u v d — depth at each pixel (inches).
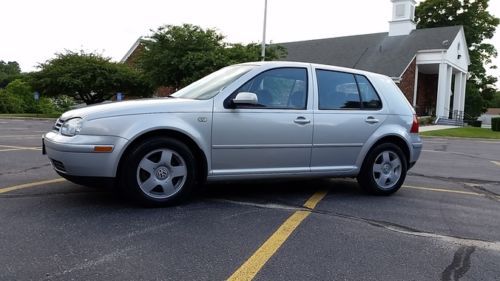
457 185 299.6
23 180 251.8
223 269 137.9
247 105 211.9
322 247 161.3
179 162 201.9
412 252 160.6
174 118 197.5
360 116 241.8
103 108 192.7
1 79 3208.7
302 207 216.4
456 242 173.9
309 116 225.9
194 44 1085.1
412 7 1467.8
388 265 147.4
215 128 204.8
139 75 1443.2
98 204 203.2
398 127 254.4
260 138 214.1
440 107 1363.2
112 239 159.2
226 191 241.9
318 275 136.8
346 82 244.2
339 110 236.5
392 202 237.3
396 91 265.0
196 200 219.5
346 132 236.5
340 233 178.4
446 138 917.2
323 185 273.9
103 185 190.1
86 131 185.6
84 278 127.3
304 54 1592.0
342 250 159.2
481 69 1875.0
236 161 211.3
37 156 354.6
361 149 242.7
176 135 201.2
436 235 181.6
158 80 1122.0
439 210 223.8
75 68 1432.1
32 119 1230.3
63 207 196.9
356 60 1429.6
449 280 137.6
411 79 1347.2
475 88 1914.4
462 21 1819.6
